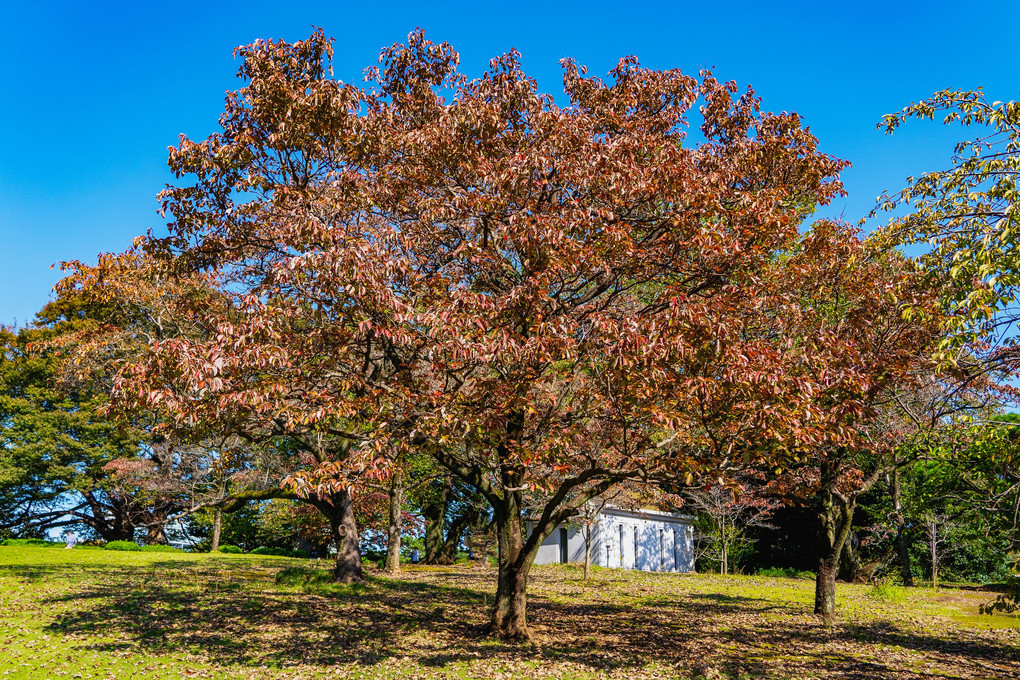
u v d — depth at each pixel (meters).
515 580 13.48
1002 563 29.67
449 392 10.16
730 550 36.56
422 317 9.41
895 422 13.62
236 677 10.10
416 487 31.84
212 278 17.12
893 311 12.27
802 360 10.47
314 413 9.35
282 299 10.39
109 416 10.12
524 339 10.14
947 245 8.80
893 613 18.77
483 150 11.98
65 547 29.28
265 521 33.44
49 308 34.66
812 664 11.80
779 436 8.47
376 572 25.44
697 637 14.30
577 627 15.02
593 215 11.27
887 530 31.38
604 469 10.98
